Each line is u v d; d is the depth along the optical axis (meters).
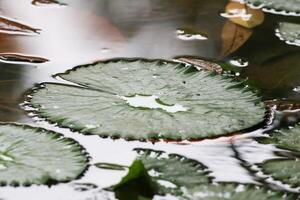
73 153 2.22
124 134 2.26
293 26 2.61
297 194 2.18
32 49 2.49
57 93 2.34
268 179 2.20
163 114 2.29
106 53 2.49
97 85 2.36
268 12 2.67
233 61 2.49
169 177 2.19
